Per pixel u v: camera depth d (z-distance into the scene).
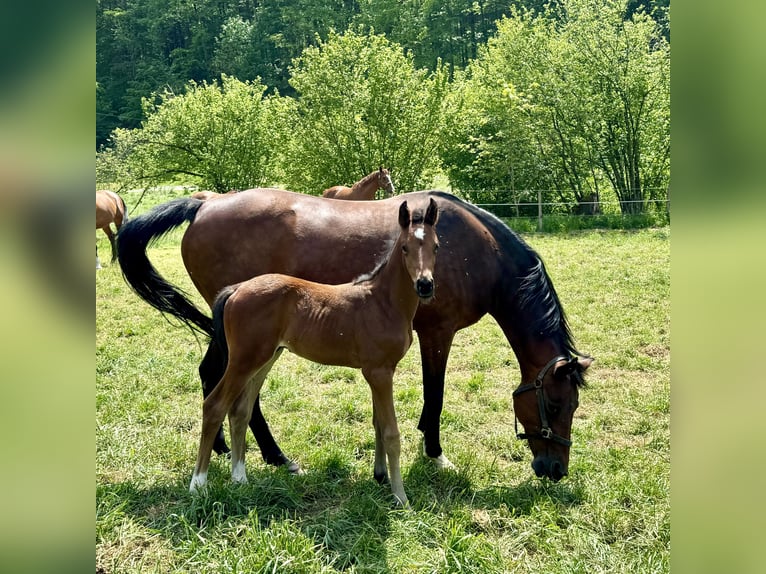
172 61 55.97
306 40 54.81
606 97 20.73
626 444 4.73
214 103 24.12
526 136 21.80
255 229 4.38
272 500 3.65
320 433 4.87
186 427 4.94
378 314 3.68
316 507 3.68
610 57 20.52
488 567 3.03
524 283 4.29
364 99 20.20
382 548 3.19
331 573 2.96
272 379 5.91
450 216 4.41
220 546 3.15
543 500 3.70
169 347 7.09
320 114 20.45
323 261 4.37
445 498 3.81
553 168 22.44
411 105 20.52
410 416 5.21
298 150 21.19
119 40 54.78
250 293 3.66
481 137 22.61
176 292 4.27
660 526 3.39
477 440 4.82
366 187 12.62
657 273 10.36
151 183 25.33
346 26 53.28
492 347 7.19
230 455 4.34
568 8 21.78
